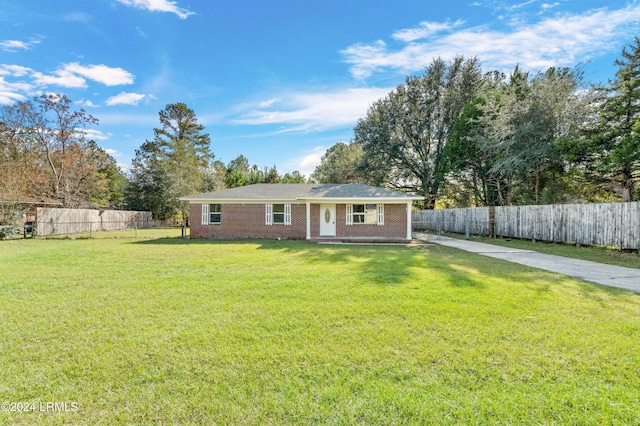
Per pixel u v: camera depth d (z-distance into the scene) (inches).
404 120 1126.4
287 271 323.0
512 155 723.4
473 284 262.7
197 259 406.9
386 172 1201.4
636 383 116.8
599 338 154.8
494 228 746.8
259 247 544.4
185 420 99.8
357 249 520.4
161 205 1422.2
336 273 311.1
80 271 328.2
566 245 545.6
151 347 150.0
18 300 226.1
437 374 124.6
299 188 806.5
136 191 1416.1
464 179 1050.7
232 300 223.1
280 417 100.5
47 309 205.9
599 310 195.8
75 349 148.5
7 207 754.8
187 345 152.0
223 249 514.9
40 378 124.1
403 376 123.3
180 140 1568.7
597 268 338.6
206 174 1504.7
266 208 740.0
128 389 116.9
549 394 110.6
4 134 1002.7
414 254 458.0
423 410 102.7
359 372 126.8
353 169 1290.6
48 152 1056.8
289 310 199.8
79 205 1135.0
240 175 1648.6
